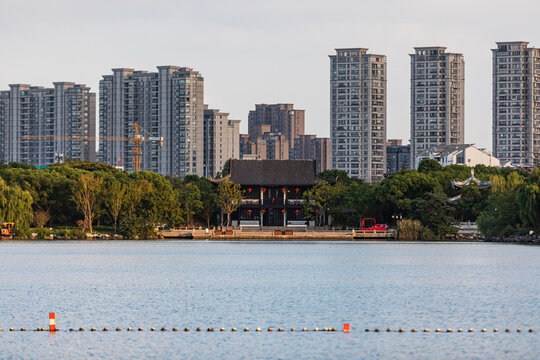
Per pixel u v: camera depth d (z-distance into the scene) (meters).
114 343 118.44
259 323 133.88
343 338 121.62
